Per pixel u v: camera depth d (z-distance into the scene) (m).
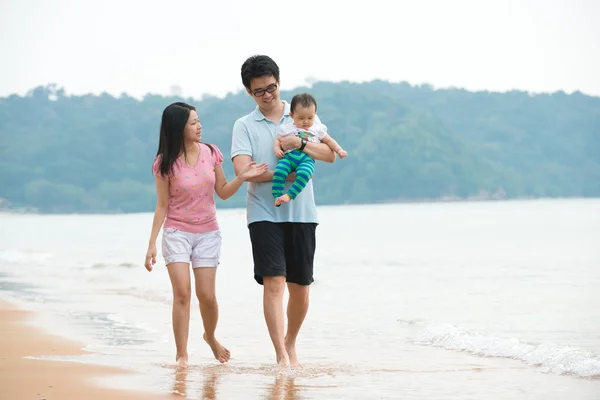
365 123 159.62
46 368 6.23
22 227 63.44
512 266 19.27
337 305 11.80
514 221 57.28
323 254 25.12
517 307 11.28
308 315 10.62
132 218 102.00
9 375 5.90
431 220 62.44
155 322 9.43
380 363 6.93
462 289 14.00
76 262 21.78
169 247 6.50
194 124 6.49
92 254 26.52
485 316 10.33
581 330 9.00
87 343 7.78
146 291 13.44
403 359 7.16
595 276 16.17
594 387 5.84
